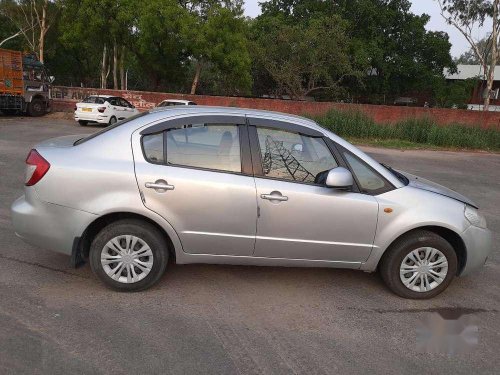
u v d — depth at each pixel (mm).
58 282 4035
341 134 19625
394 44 41062
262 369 2967
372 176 4062
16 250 4676
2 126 17562
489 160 15805
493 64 28453
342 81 40188
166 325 3439
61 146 4031
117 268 3854
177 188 3744
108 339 3201
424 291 4125
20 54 21734
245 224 3852
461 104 44625
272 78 36219
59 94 25984
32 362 2889
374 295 4184
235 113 4016
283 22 36875
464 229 4055
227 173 3848
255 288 4172
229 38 28062
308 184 3926
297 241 3928
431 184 4531
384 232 3982
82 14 26109
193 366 2955
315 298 4055
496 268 5047
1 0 31875
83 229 3762
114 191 3732
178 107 4172
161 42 27906
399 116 21844
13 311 3498
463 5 28562
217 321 3549
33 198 3811
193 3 28391
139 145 3848
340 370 3014
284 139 4000
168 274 4344
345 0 38375
